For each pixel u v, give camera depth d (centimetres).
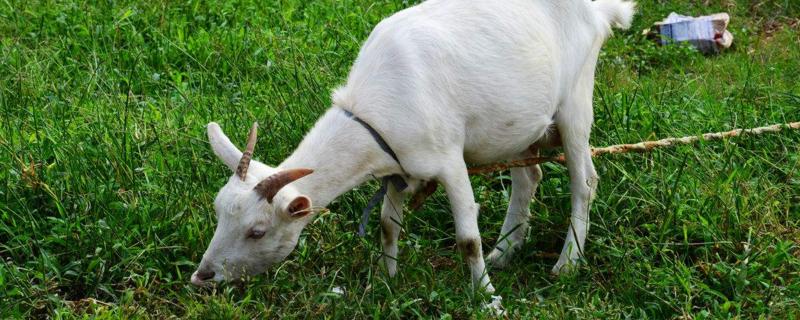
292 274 500
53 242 511
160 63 712
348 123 460
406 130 457
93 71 671
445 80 463
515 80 481
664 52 786
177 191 546
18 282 480
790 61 771
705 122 641
